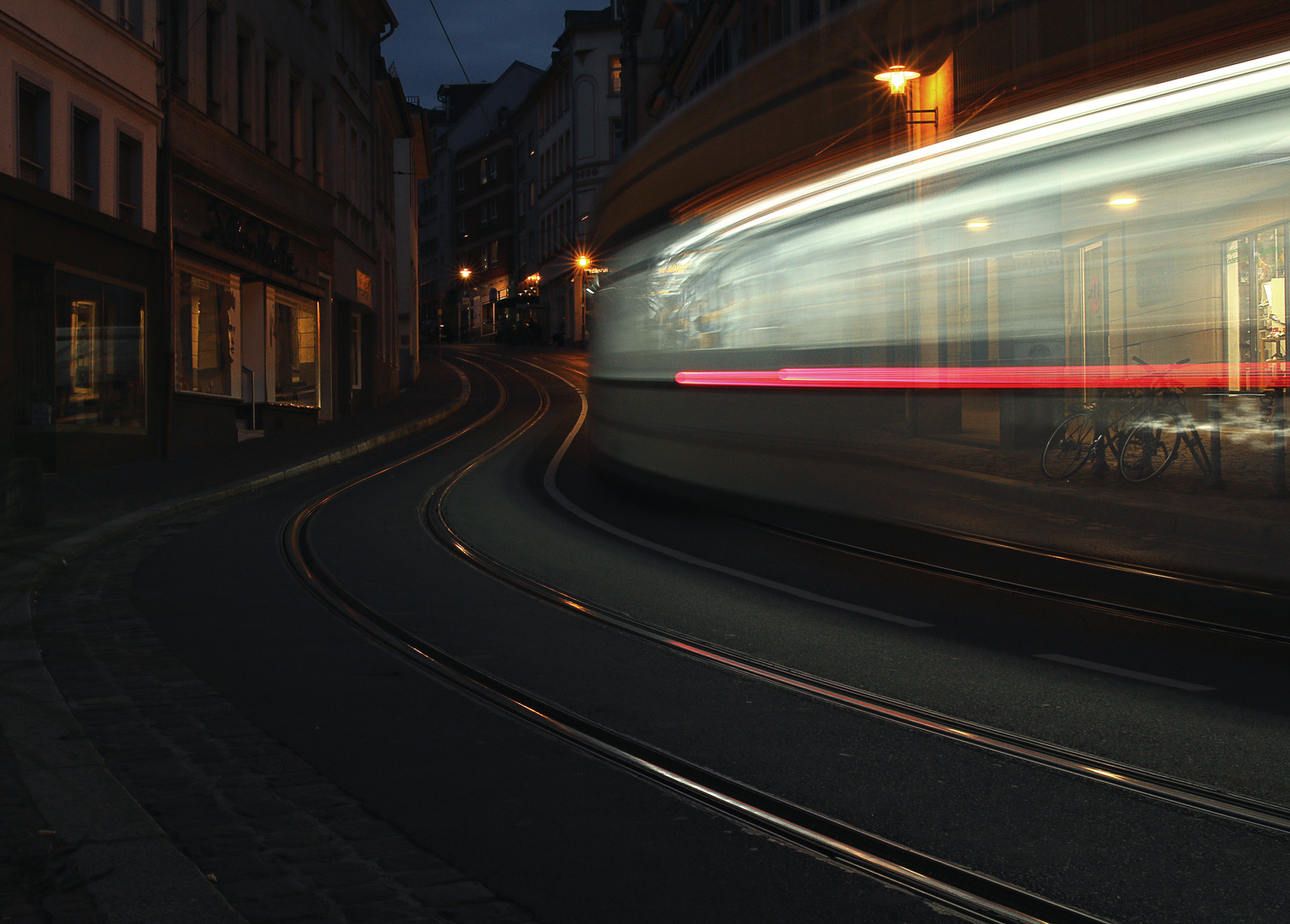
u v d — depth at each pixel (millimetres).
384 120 42250
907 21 11719
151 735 5277
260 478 16531
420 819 4277
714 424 13984
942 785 4547
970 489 13406
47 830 3938
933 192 10727
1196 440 11922
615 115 74812
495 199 97688
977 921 3469
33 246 16047
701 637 7062
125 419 18797
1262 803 4320
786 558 9969
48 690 5793
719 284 13945
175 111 20641
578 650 6793
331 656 6727
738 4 36594
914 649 6734
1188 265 9055
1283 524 9430
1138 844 3965
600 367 18703
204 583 9008
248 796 4516
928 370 14570
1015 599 8117
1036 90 9703
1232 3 8039
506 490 15398
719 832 4148
